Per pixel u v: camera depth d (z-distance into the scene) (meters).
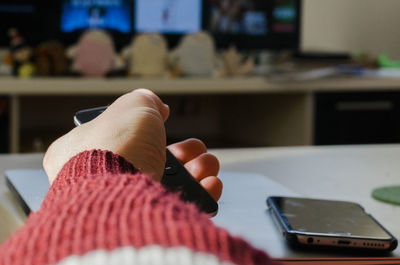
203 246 0.12
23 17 1.95
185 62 2.02
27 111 2.24
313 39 2.66
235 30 2.25
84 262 0.11
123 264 0.11
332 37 2.70
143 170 0.28
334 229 0.38
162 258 0.11
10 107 1.73
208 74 2.03
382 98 2.16
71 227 0.13
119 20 2.07
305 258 0.35
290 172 0.65
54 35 2.00
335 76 2.11
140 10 2.10
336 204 0.46
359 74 2.17
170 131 2.46
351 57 2.35
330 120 2.10
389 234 0.38
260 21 2.28
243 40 2.27
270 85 2.02
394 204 0.52
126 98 0.35
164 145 0.31
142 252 0.11
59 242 0.13
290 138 2.14
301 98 2.08
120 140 0.30
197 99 2.48
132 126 0.30
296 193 0.52
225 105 2.48
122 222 0.13
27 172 0.54
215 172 0.44
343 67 2.19
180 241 0.12
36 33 1.97
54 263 0.12
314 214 0.42
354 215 0.43
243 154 0.76
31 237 0.13
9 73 1.88
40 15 1.97
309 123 2.08
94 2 2.03
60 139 0.33
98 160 0.23
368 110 2.14
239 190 0.53
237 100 2.40
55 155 0.31
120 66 1.98
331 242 0.37
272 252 0.36
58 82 1.77
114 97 2.34
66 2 1.99
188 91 1.92
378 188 0.57
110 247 0.12
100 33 1.88
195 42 2.01
